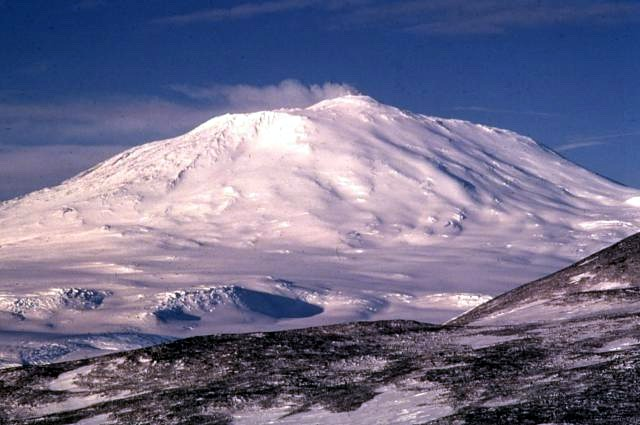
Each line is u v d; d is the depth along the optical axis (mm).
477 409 39000
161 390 54438
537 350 50094
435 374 47531
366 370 52906
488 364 48000
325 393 47906
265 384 51781
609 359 44781
